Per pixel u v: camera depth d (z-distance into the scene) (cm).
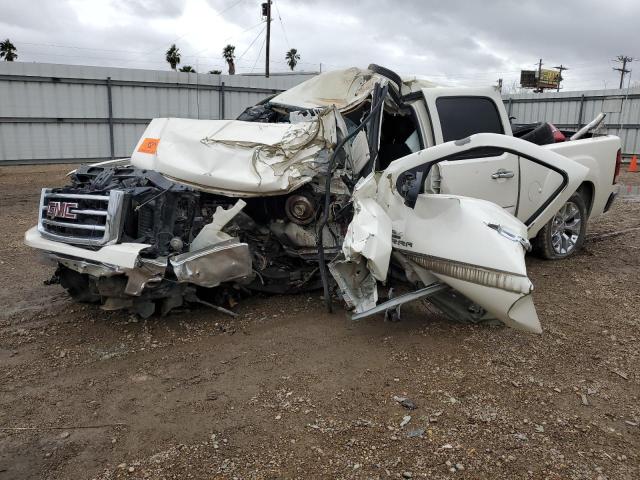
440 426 303
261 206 474
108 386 348
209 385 349
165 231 411
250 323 445
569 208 644
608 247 712
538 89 4597
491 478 261
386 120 556
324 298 488
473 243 382
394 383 350
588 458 277
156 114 1802
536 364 378
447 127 531
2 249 683
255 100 1952
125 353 393
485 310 398
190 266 401
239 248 425
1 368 371
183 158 450
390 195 423
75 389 344
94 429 302
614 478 262
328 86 554
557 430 301
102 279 402
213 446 285
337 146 439
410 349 398
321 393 338
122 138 1769
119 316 459
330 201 452
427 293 406
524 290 355
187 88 1833
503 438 293
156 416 314
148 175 430
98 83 1695
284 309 474
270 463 272
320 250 445
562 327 443
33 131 1638
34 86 1611
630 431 302
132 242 397
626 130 2072
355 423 306
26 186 1307
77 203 416
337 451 281
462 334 424
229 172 436
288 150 439
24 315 464
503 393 339
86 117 1703
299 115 503
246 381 354
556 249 641
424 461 273
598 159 659
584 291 533
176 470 267
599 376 363
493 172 525
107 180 440
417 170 414
